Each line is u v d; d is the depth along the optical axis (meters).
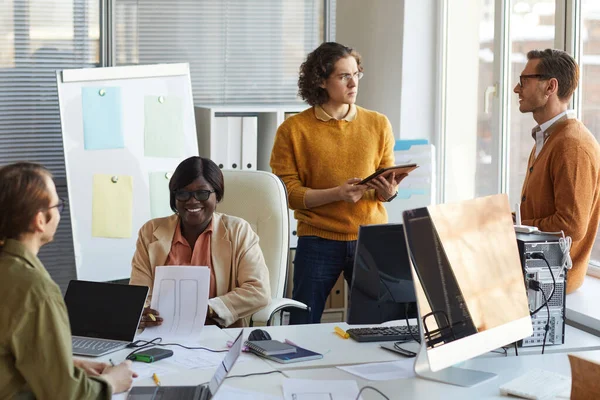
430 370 2.23
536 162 3.08
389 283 2.53
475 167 4.46
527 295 2.57
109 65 4.40
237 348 2.07
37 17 4.21
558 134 3.00
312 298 3.51
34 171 1.88
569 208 2.92
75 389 1.85
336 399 2.07
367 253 2.49
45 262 4.31
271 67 4.79
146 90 4.16
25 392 1.87
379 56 4.82
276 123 4.60
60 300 1.87
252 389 2.14
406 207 4.30
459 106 4.54
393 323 2.86
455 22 4.52
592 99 3.61
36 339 1.81
